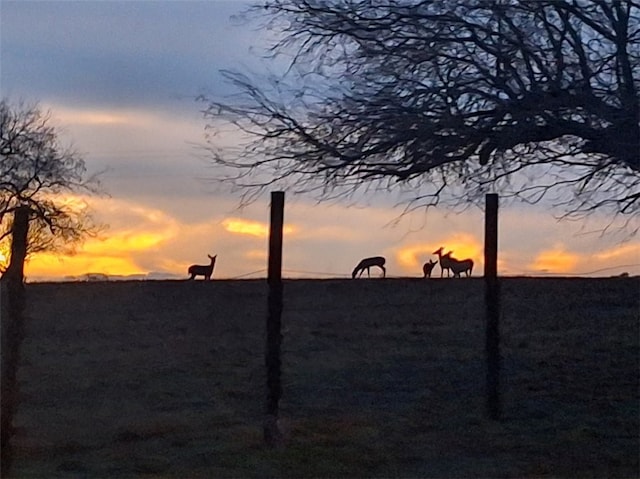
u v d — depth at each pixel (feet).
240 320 86.12
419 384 59.21
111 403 55.47
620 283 91.91
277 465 39.37
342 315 83.92
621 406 50.80
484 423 47.85
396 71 42.88
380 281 99.86
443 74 42.63
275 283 43.11
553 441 43.98
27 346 75.31
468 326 77.92
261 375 63.26
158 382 61.72
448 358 66.49
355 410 51.88
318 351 70.69
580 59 40.98
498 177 43.19
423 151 42.50
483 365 63.46
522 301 85.66
